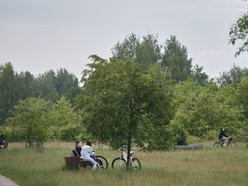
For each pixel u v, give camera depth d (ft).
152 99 87.81
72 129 232.73
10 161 109.81
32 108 192.24
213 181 73.87
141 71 89.40
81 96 90.43
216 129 195.72
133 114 87.81
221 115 197.36
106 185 66.33
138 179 73.61
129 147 90.43
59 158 117.60
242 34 66.23
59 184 67.00
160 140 90.22
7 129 223.10
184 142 173.06
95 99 89.10
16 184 71.31
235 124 197.57
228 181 74.69
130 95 86.84
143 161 113.29
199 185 68.80
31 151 145.28
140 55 371.76
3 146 160.35
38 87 556.92
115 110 87.56
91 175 78.43
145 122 89.51
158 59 404.36
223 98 215.92
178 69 379.96
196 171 89.97
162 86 89.35
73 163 89.10
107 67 90.12
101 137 90.12
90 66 91.35
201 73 472.85
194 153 139.74
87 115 89.92
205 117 196.95
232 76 481.46
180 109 199.11
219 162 110.32
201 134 197.06
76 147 94.79
